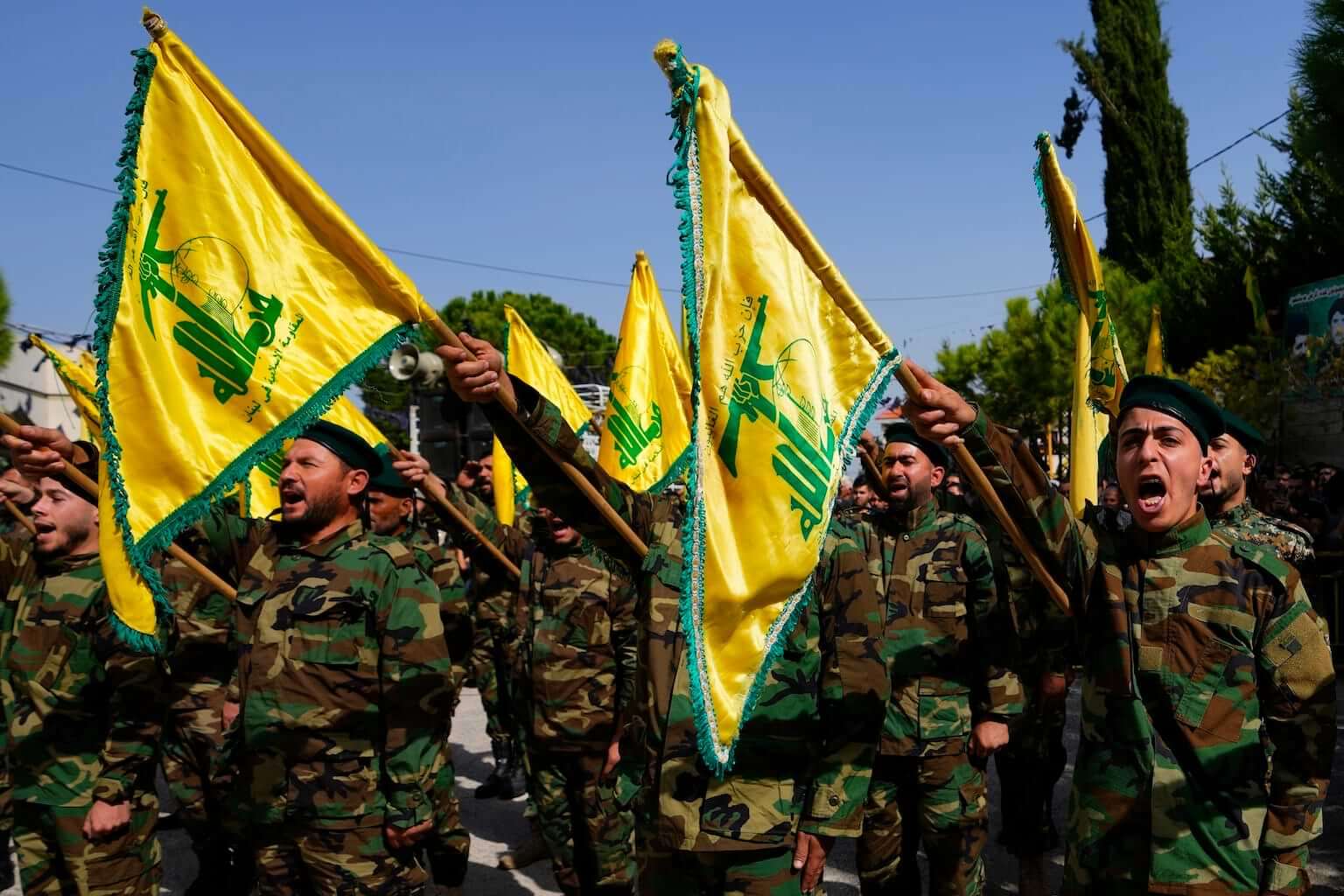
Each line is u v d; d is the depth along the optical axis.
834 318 2.80
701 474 2.66
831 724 3.26
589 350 45.69
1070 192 4.02
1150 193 21.19
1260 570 2.84
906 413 2.82
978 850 4.43
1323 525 9.57
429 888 5.56
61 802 4.00
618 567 4.01
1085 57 21.52
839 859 5.71
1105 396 4.24
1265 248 15.82
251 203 3.10
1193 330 16.67
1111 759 2.91
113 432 3.06
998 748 4.36
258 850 3.53
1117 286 17.81
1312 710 2.75
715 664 2.62
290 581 3.60
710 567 2.64
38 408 15.39
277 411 3.01
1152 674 2.87
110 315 3.09
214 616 4.73
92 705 4.07
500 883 5.52
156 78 3.13
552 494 3.26
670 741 3.18
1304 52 6.39
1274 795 2.78
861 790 3.25
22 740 4.05
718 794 3.15
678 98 2.73
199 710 4.69
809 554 2.68
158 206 3.11
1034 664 4.94
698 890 3.23
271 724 3.48
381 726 3.54
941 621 4.45
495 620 6.88
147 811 4.07
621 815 4.75
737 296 2.73
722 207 2.72
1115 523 3.22
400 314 3.03
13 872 5.25
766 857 3.18
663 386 6.16
